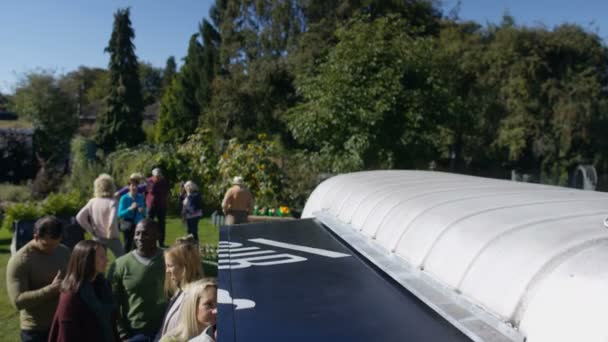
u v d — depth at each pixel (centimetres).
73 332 299
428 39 1189
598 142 2142
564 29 2233
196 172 1348
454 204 279
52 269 355
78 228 591
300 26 2861
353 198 407
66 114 3016
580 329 139
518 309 166
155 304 354
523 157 2223
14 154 2105
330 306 218
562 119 2083
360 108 1041
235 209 805
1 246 899
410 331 188
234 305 223
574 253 167
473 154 2181
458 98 1194
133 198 748
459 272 209
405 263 255
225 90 2728
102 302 317
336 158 1079
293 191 1206
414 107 1080
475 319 182
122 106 3544
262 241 356
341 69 1089
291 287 246
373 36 1124
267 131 2652
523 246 188
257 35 3033
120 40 3544
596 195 276
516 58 2147
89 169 1555
